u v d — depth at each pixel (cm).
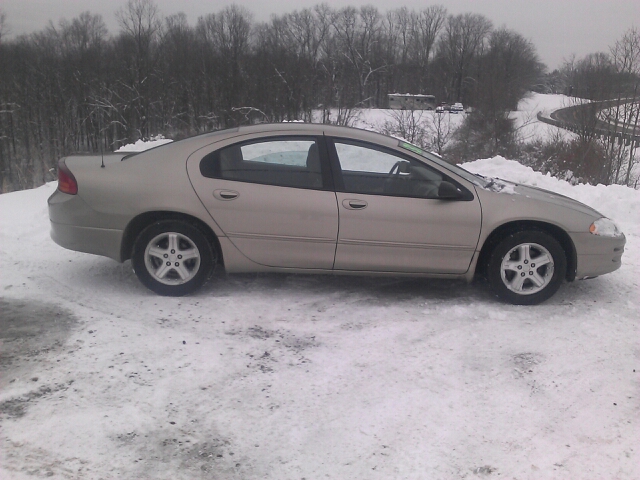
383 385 352
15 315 442
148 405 322
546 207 487
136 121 4194
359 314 463
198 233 475
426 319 456
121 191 470
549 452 292
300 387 347
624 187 950
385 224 471
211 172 474
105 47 5062
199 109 4175
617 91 2264
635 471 278
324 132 482
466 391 348
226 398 333
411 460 282
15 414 309
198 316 449
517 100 3331
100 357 376
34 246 626
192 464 276
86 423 303
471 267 486
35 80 4566
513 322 456
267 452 286
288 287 519
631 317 475
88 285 512
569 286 550
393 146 483
